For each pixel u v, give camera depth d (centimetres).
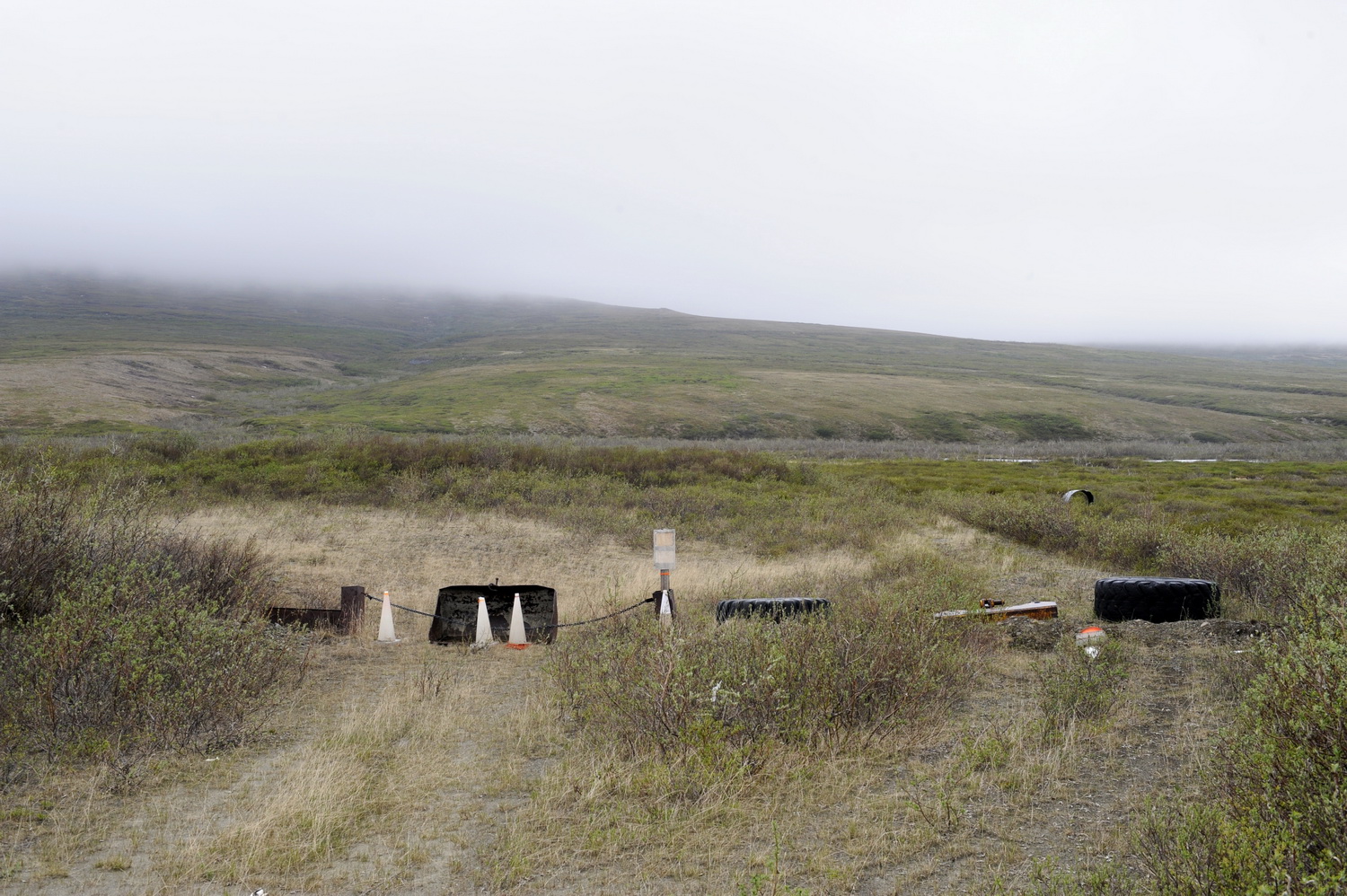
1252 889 331
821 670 689
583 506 2169
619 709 659
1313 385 17175
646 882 440
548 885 438
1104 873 409
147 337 19888
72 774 575
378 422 8906
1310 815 388
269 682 747
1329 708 441
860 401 11719
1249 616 1141
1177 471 5119
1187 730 662
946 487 3572
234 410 10206
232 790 561
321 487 2247
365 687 826
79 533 952
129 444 3019
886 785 573
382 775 588
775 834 447
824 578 1429
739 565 1598
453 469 2497
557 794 548
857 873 444
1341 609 661
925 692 728
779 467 3066
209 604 860
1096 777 575
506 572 1483
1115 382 16600
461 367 16825
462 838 494
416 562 1526
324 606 1160
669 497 2284
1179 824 430
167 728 632
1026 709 732
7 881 436
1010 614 1102
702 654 705
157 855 468
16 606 840
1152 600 1109
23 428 7425
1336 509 2880
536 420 9431
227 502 2034
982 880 435
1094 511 2367
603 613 1135
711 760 571
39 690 636
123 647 665
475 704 764
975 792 550
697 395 11506
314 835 488
